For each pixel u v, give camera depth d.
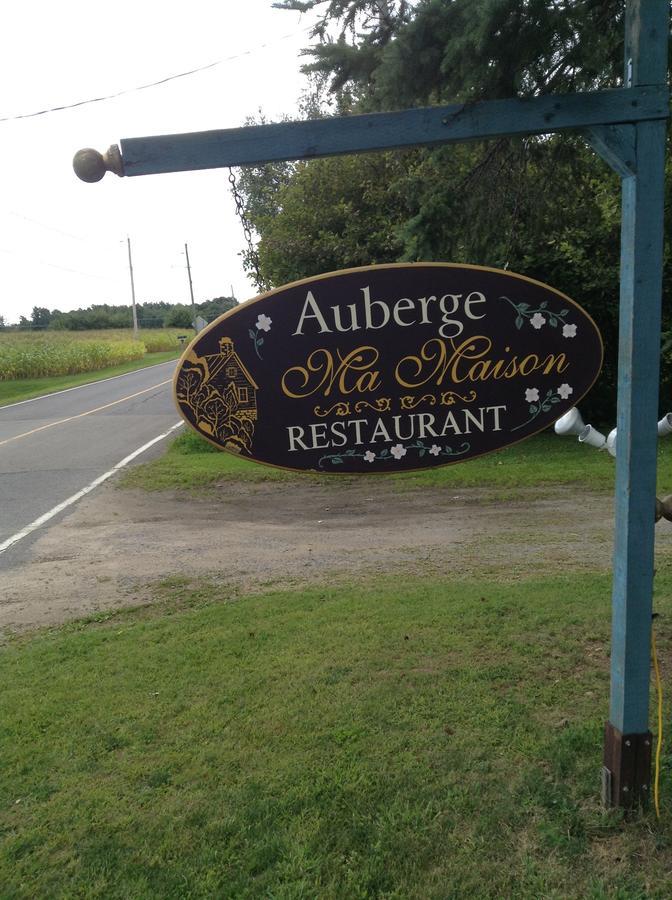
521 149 5.23
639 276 2.73
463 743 3.58
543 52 3.80
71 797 3.31
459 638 4.79
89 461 13.73
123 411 22.23
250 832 3.03
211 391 3.19
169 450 14.31
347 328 3.16
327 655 4.65
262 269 14.48
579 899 2.63
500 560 6.74
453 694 4.05
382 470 3.28
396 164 11.89
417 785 3.27
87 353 43.75
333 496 10.16
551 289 3.14
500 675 4.25
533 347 3.19
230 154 2.78
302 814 3.12
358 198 14.49
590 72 4.09
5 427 19.56
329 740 3.66
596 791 3.18
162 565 7.16
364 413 3.23
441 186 5.30
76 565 7.32
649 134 2.70
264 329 3.15
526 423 3.24
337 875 2.78
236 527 8.70
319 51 4.57
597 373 3.21
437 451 3.26
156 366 44.22
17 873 2.87
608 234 11.97
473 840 2.93
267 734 3.74
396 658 4.55
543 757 3.44
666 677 4.16
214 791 3.30
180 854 2.93
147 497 10.60
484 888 2.69
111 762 3.57
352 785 3.29
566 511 8.56
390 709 3.93
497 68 3.73
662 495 8.73
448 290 3.13
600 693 4.02
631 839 2.90
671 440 12.48
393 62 3.97
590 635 4.75
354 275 3.11
